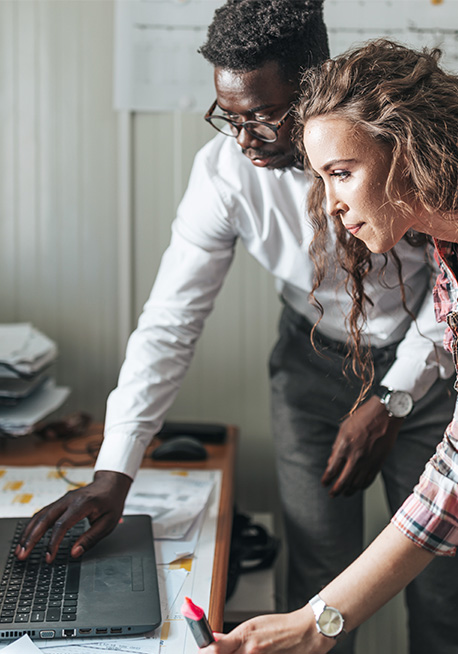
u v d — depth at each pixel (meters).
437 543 0.83
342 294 1.31
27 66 1.81
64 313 1.89
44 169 1.85
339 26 1.77
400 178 0.80
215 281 1.35
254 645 0.80
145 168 1.85
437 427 1.40
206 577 1.05
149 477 1.44
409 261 1.26
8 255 1.87
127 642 0.89
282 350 1.51
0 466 1.49
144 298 1.89
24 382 1.67
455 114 0.81
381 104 0.79
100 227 1.87
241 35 0.99
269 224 1.29
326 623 0.81
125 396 1.25
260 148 1.07
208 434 1.68
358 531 1.55
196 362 1.90
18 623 0.89
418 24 1.77
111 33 1.80
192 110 1.82
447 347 0.94
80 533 1.13
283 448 1.52
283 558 1.94
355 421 1.30
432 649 1.45
